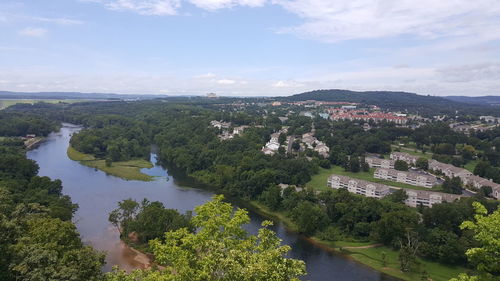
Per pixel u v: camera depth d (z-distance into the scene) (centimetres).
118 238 10300
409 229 10481
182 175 18125
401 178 16600
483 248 2911
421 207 12556
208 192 15338
